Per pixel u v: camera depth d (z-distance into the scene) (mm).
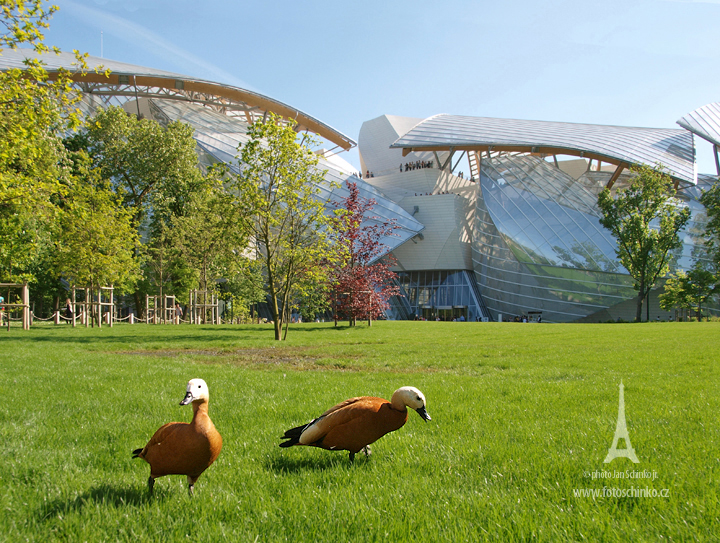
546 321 62781
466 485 4086
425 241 79625
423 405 4391
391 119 99875
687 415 6598
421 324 39469
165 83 72625
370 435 4516
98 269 33594
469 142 73375
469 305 75250
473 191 93188
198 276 47094
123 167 50438
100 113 49938
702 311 59844
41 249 33031
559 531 3180
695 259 59219
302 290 26719
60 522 3412
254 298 51844
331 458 5105
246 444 5465
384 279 35688
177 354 17375
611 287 58719
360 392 8648
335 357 15961
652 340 20391
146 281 50281
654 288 60719
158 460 3742
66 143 49281
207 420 3764
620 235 54688
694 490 3898
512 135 75062
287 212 23938
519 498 3727
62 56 67312
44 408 7266
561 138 73000
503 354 15836
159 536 3242
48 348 17734
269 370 12773
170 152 50688
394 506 3643
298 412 7012
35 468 4566
